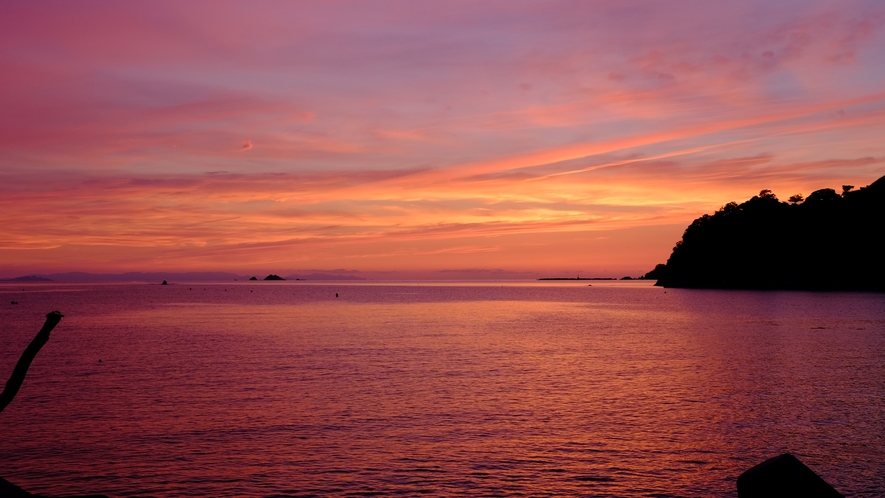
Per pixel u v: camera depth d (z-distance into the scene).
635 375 34.47
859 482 17.39
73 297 168.88
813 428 22.80
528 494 16.34
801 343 52.28
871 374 35.19
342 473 17.66
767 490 5.43
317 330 64.44
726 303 130.75
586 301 150.38
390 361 39.97
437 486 16.78
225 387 30.27
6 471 17.83
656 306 122.00
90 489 16.50
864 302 128.75
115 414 24.47
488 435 21.48
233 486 16.70
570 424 23.06
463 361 40.06
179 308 111.88
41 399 27.44
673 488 16.89
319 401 26.89
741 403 26.92
